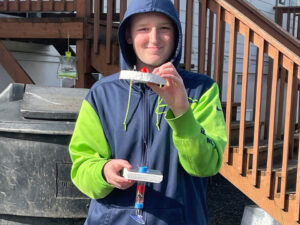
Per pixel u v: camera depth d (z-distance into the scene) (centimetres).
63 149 216
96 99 171
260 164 400
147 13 163
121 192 162
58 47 647
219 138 156
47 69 650
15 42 584
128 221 159
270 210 364
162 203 158
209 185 648
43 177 218
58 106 238
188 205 162
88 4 469
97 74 532
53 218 223
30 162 218
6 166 221
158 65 169
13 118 228
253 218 376
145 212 157
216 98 166
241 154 374
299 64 340
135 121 163
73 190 219
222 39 410
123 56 179
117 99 168
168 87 137
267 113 497
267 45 360
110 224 161
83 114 171
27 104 237
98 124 168
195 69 742
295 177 391
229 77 382
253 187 372
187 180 163
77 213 220
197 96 165
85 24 463
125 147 162
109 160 154
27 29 488
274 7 855
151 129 162
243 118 372
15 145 218
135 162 161
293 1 989
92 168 156
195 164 146
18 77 494
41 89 256
